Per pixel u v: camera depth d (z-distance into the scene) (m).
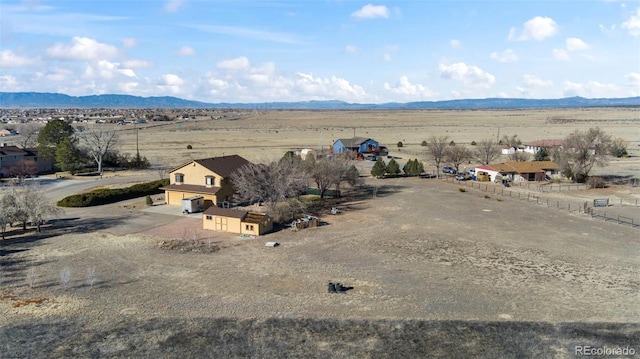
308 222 50.06
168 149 122.88
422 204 61.97
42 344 25.95
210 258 39.75
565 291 32.69
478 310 29.88
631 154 115.50
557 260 39.06
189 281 34.62
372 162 107.56
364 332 27.23
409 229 48.91
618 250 41.78
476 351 25.20
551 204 62.00
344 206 61.16
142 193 68.81
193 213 56.94
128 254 40.69
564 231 48.16
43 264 38.09
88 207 60.69
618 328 27.44
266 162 72.00
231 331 27.39
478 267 37.47
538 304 30.67
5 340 26.30
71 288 33.28
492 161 101.75
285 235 47.03
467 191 72.31
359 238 45.75
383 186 77.19
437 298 31.62
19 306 30.33
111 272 36.41
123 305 30.64
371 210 58.31
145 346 25.83
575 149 81.56
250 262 38.75
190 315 29.30
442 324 28.14
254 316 29.17
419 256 40.22
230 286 33.69
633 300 31.19
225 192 60.69
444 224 51.00
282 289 33.16
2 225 45.56
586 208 58.16
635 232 47.88
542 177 82.31
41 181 79.75
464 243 43.91
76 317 29.00
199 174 61.47
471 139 150.50
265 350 25.44
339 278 35.22
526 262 38.62
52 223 51.91
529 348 25.41
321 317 29.05
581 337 26.47
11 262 38.47
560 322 28.23
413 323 28.27
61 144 87.19
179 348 25.66
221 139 150.50
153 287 33.50
